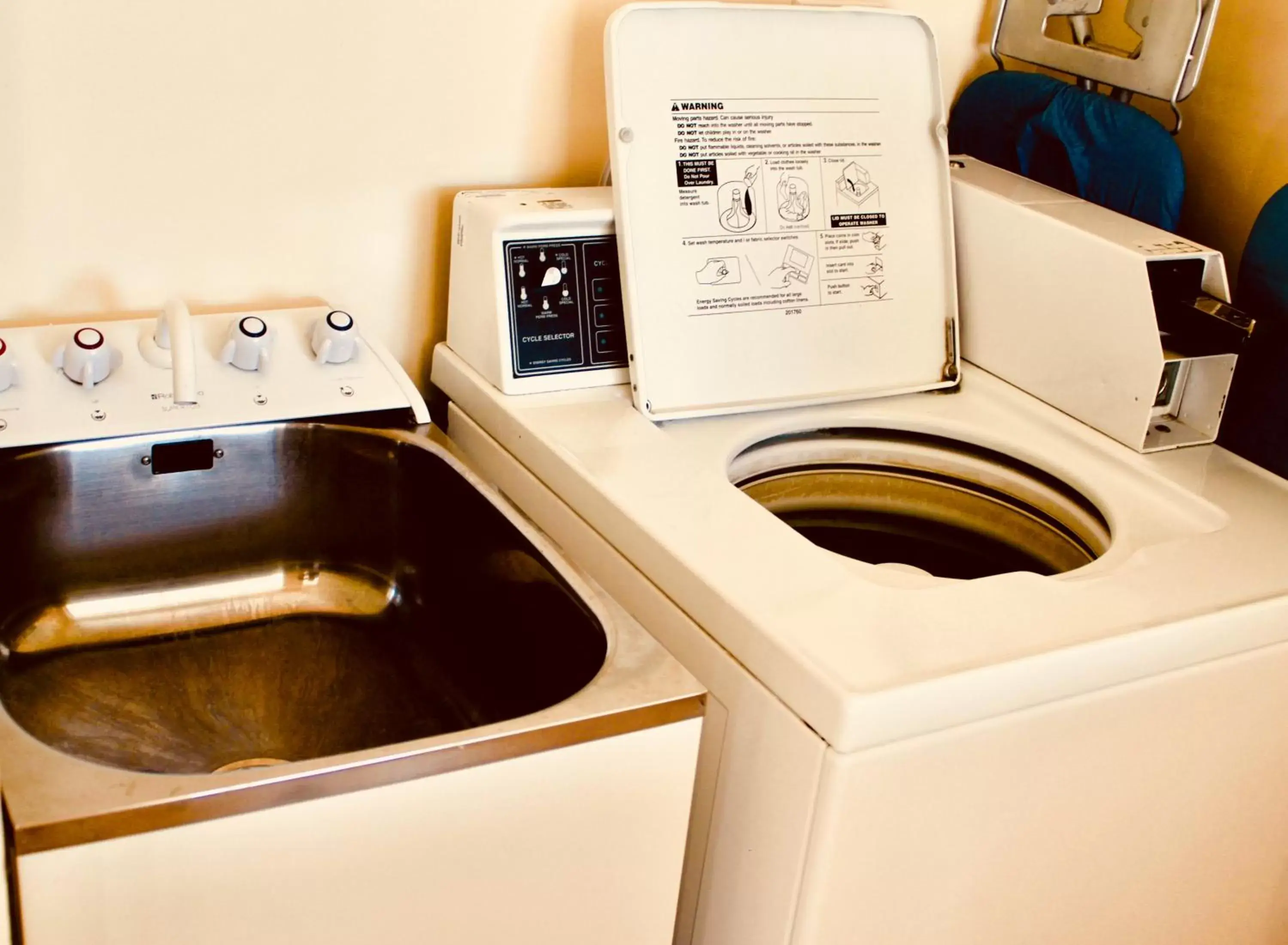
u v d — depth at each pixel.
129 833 0.88
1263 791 1.53
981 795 1.24
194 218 1.60
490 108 1.74
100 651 1.45
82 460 1.41
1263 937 1.71
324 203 1.68
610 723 1.05
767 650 1.19
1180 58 1.78
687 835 1.31
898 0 2.04
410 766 0.97
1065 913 1.43
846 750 1.11
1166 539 1.50
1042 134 2.01
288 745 1.37
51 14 1.42
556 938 1.14
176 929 0.93
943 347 1.89
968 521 1.84
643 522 1.36
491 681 1.39
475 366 1.71
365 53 1.62
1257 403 1.78
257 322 1.52
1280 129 1.85
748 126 1.70
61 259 1.54
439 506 1.52
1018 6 2.07
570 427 1.58
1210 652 1.34
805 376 1.77
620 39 1.59
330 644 1.53
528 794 1.04
